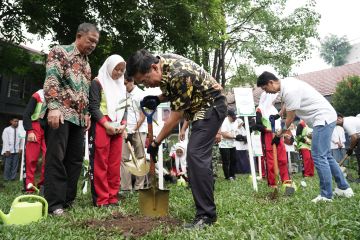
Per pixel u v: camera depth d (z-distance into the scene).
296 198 4.11
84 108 3.86
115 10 11.91
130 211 3.62
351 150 7.46
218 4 12.91
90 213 3.56
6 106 19.17
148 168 4.27
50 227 2.89
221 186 6.21
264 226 2.62
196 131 2.92
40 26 11.69
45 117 3.77
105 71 4.29
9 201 4.53
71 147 3.93
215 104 2.95
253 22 18.61
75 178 4.01
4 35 11.98
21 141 9.90
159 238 2.58
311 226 2.54
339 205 3.32
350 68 24.73
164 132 3.00
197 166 2.84
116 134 4.24
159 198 3.38
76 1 11.70
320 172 4.02
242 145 9.34
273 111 5.86
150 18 11.48
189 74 2.81
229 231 2.51
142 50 2.88
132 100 5.52
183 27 12.04
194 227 2.75
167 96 3.02
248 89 5.75
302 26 17.72
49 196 3.55
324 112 4.07
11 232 2.67
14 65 12.68
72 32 12.52
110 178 4.19
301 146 8.78
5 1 11.27
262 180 7.27
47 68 3.54
